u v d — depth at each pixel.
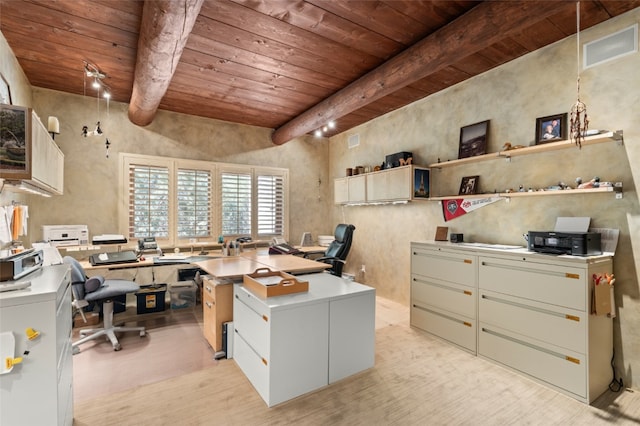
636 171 2.23
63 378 1.57
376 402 2.08
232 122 4.86
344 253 4.01
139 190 4.14
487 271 2.66
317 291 2.39
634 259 2.24
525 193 2.67
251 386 2.25
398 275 4.32
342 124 5.06
